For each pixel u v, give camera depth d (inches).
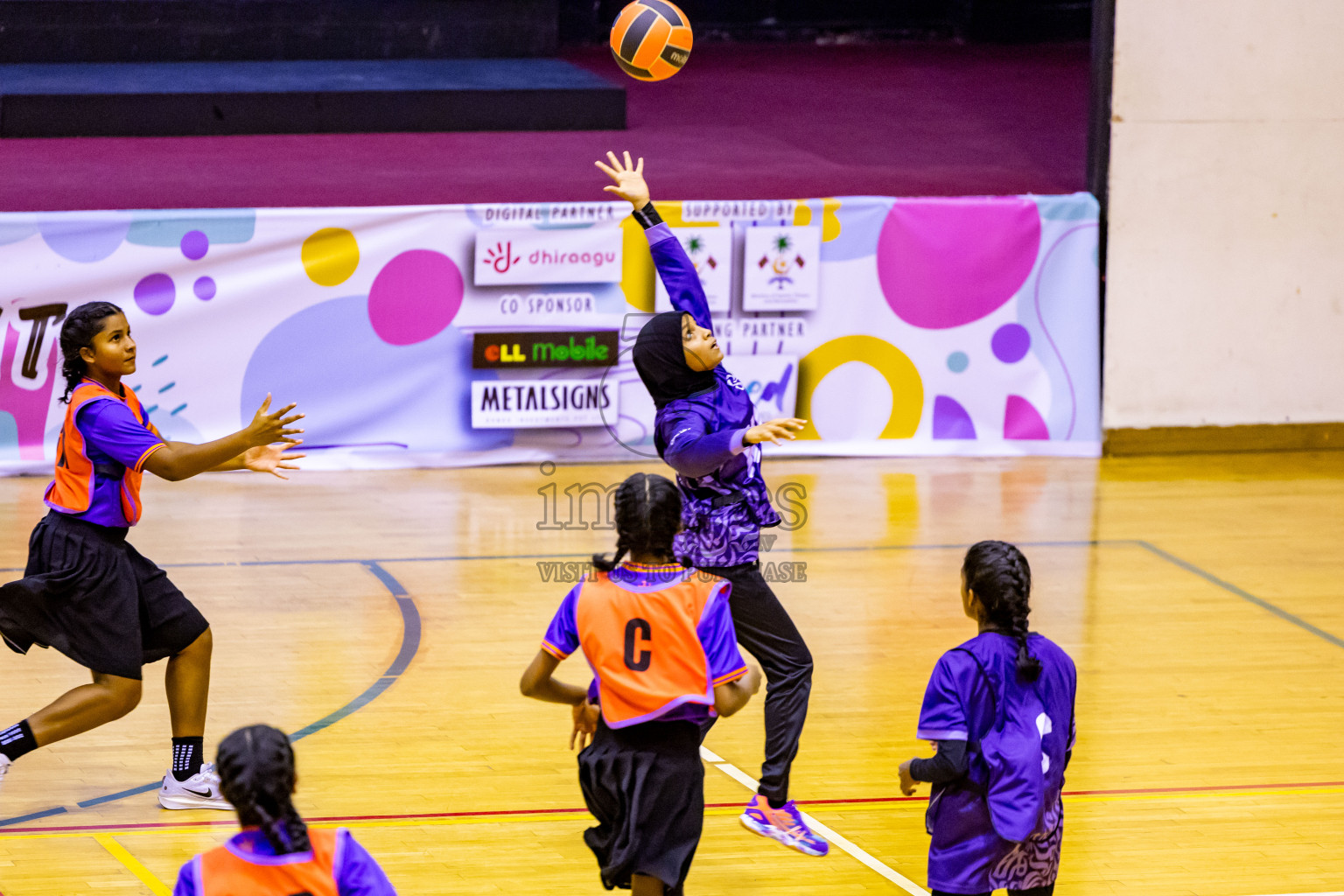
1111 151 706.2
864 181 816.9
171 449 326.3
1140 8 694.5
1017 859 259.8
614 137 937.5
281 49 1104.2
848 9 1418.6
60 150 852.6
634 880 266.4
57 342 641.6
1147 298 724.0
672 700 261.0
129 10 1072.8
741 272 681.0
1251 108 711.1
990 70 1247.5
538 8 1139.3
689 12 1400.1
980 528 611.8
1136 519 629.0
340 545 573.0
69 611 335.6
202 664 357.1
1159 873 336.2
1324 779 388.2
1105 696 441.7
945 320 708.0
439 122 950.4
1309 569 566.6
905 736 411.5
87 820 349.4
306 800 362.9
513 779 378.9
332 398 672.4
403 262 663.8
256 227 649.0
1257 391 742.5
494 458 690.2
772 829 345.4
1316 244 730.2
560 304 679.1
